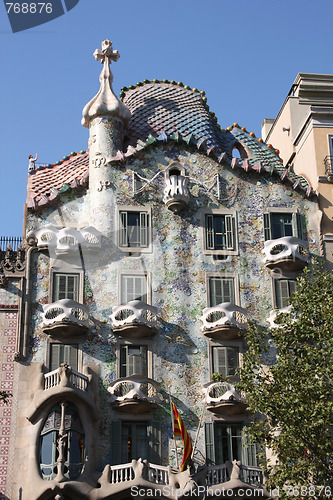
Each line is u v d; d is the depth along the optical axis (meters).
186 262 39.72
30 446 35.03
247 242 40.56
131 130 42.94
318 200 41.84
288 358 32.56
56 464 34.53
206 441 36.44
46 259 39.00
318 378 32.72
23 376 36.78
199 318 38.69
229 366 37.91
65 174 42.69
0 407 36.09
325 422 31.00
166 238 40.06
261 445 33.19
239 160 42.62
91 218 40.19
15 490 34.66
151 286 39.06
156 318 38.09
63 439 34.75
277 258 39.78
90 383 36.47
